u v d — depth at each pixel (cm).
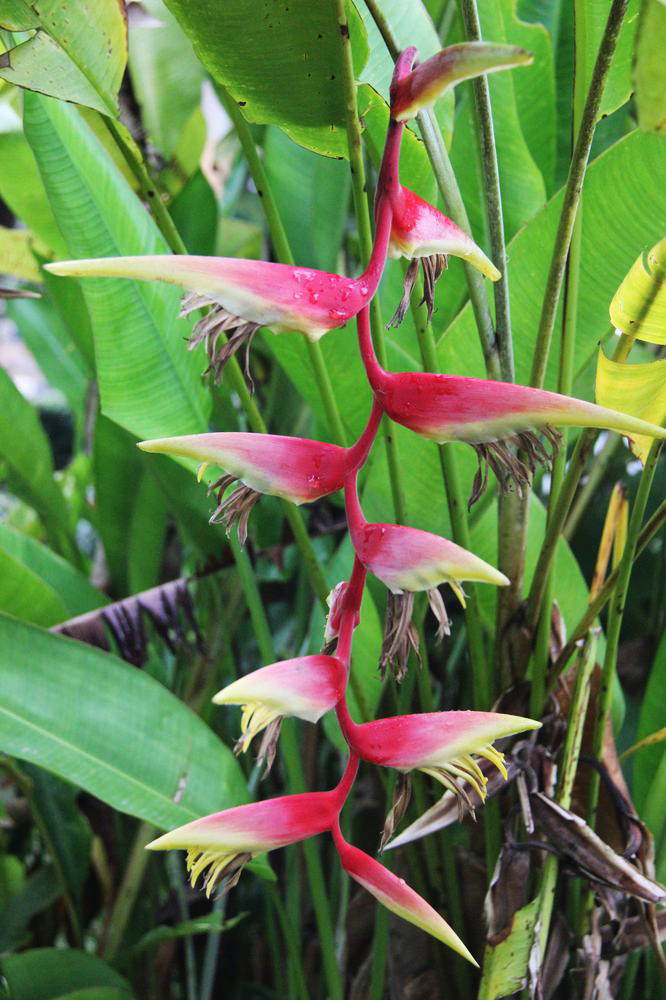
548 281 82
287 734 107
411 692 101
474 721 61
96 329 99
